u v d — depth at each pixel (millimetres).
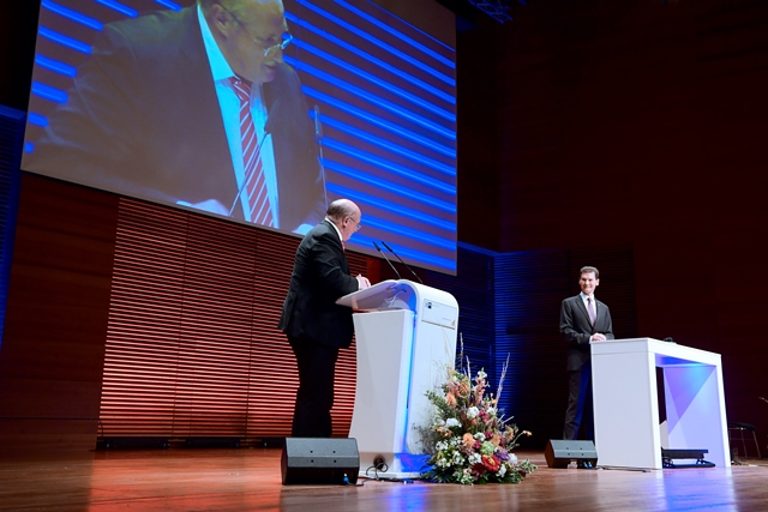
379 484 2703
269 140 6441
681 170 8070
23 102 5457
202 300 6402
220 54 6207
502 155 9125
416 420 2949
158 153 5703
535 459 5285
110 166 5430
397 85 7727
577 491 2572
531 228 8820
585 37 8867
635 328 8156
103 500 2059
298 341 3039
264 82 6484
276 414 6812
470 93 9070
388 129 7535
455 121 8305
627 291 8305
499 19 9211
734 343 7477
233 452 5363
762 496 2471
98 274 5727
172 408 6078
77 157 5266
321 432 2992
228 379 6496
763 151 7699
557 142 8836
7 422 5113
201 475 3035
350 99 7211
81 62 5359
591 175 8570
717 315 7609
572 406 5051
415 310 3016
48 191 5539
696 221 7898
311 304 3025
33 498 2100
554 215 8711
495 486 2750
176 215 6309
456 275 8469
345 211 3221
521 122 9086
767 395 7234
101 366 5641
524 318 8883
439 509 1949
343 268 3084
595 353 4363
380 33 7648
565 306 5207
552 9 9109
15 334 5234
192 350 6273
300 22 6867
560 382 8602
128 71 5609
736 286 7582
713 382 4816
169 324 6145
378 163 7371
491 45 9398
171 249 6242
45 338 5371
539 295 8852
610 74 8656
